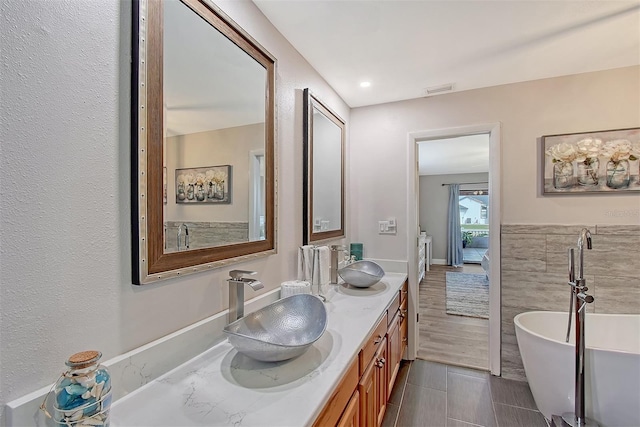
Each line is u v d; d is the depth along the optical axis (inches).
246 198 54.7
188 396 33.8
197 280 44.6
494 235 93.9
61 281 28.9
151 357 36.8
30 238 26.8
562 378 70.6
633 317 80.5
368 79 89.7
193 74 43.6
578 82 86.3
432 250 306.0
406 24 63.9
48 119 27.9
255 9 58.1
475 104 96.9
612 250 82.7
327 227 90.8
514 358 92.0
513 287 92.1
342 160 103.9
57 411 25.0
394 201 108.0
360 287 83.7
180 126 41.3
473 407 78.3
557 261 88.0
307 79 79.1
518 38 69.1
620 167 82.0
